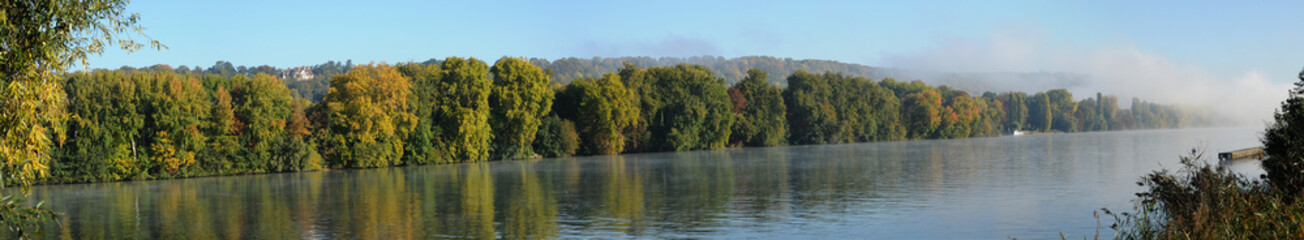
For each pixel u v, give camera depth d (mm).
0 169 13344
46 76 13211
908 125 189625
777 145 150000
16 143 13219
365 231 32812
